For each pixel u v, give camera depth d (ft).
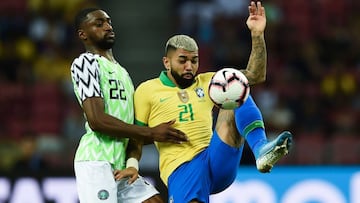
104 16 73.61
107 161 71.36
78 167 71.61
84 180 70.95
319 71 173.68
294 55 176.65
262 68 72.23
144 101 72.33
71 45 179.73
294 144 129.39
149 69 178.19
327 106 165.89
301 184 118.42
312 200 118.52
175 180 70.74
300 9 191.01
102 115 69.41
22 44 178.40
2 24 181.47
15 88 168.96
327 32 187.83
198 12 183.73
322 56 178.19
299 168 118.93
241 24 181.57
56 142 141.49
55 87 167.43
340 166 119.44
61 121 162.71
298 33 185.37
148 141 72.64
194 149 70.74
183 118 71.10
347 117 161.27
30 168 121.90
